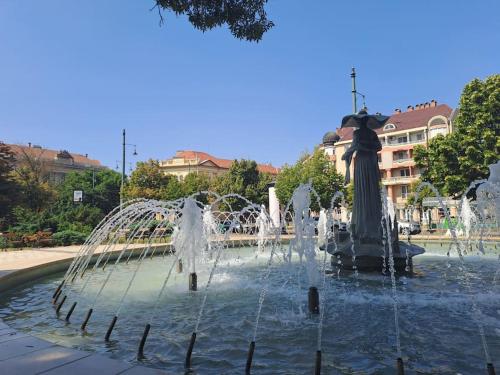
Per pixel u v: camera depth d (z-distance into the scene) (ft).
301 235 24.84
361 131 35.06
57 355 12.67
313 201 125.90
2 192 98.17
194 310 22.99
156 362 14.73
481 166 84.64
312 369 13.75
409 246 35.91
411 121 181.47
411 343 16.25
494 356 14.66
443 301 23.61
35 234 70.54
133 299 26.55
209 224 45.11
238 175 160.04
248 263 45.88
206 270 39.65
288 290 28.19
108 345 16.87
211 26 23.62
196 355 15.42
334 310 21.90
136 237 75.15
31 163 169.07
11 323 21.09
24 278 34.30
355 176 34.96
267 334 17.89
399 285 28.73
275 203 119.34
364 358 14.69
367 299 24.38
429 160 101.45
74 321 21.29
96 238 40.70
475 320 19.51
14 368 11.51
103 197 218.38
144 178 154.92
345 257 33.09
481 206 36.58
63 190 211.41
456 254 50.85
